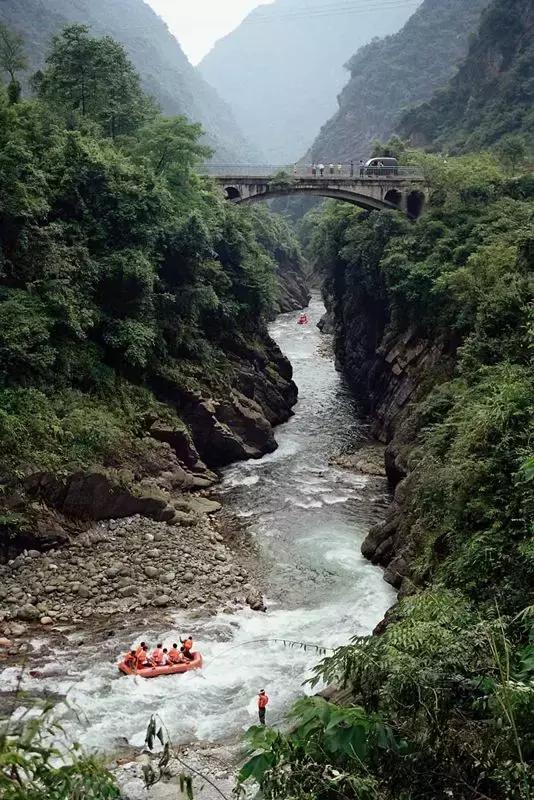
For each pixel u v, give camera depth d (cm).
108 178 3569
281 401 4966
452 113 11444
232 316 4609
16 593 2341
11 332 2798
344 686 715
